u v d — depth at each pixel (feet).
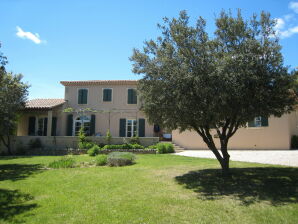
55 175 30.78
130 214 16.43
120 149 57.62
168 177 28.37
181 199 19.65
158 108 25.05
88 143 60.59
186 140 67.15
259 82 22.59
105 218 15.80
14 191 23.35
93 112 72.79
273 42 23.70
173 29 24.98
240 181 25.05
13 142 63.46
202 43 23.85
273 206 17.29
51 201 19.93
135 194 21.36
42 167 37.81
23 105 60.39
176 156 49.98
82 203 19.13
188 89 22.75
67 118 73.10
